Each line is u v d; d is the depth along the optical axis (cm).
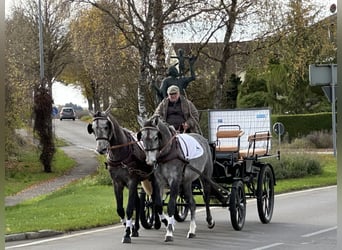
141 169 1274
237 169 1452
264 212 1514
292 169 2773
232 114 1659
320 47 3131
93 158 4250
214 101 2912
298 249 1124
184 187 1293
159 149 1223
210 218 1408
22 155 4016
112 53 2975
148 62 2725
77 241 1267
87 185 2600
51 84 5919
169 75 1661
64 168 3734
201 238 1282
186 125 1378
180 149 1252
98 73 3097
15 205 2169
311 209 1750
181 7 2728
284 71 4978
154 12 2731
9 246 1212
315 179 2688
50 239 1302
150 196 1430
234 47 2922
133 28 2734
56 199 2100
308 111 5256
